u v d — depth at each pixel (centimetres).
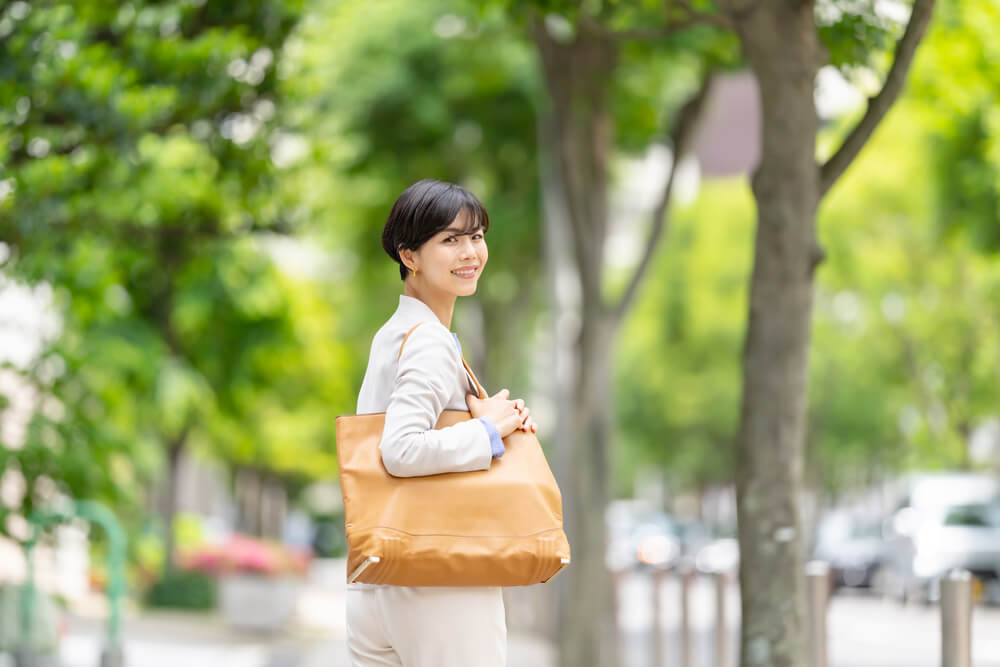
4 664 1105
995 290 3575
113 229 1144
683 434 6106
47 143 954
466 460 404
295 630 2462
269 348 2391
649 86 1791
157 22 962
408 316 430
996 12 1253
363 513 398
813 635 862
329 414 3484
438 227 429
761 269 780
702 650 1934
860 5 854
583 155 1594
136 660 1827
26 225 934
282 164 1189
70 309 1301
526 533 405
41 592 1136
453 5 2091
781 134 772
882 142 2750
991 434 5003
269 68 1047
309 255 3081
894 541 3122
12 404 1148
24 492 1117
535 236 2438
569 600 1570
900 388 4478
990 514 2989
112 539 1122
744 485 780
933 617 2853
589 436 1592
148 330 1953
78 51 917
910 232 3675
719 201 5741
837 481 6538
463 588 410
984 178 2252
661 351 5844
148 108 930
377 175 2347
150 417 1989
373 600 419
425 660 410
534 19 1462
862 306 4216
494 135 2320
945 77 1384
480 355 2773
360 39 2244
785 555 770
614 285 5569
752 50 780
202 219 1198
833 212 3712
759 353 779
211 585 2648
